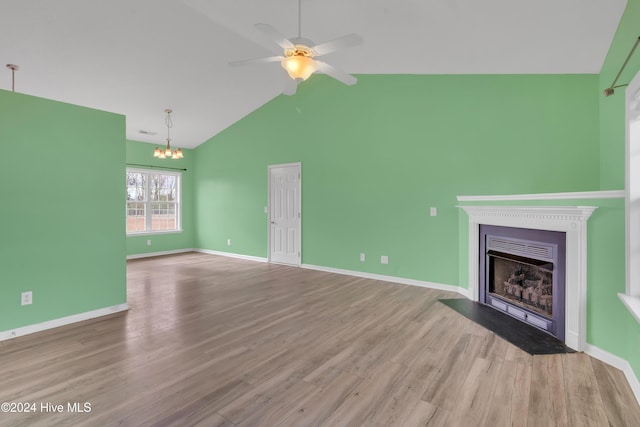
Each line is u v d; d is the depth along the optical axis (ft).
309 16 10.68
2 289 9.37
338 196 18.16
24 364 7.89
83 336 9.59
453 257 14.60
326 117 18.56
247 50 14.85
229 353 8.54
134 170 23.62
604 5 8.50
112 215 11.76
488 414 6.11
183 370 7.65
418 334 9.80
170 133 23.22
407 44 11.75
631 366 7.09
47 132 10.21
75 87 15.78
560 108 12.39
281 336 9.64
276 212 21.27
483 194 13.87
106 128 11.62
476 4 8.59
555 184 12.51
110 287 11.66
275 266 20.31
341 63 14.88
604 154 11.25
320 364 7.98
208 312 11.75
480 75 13.89
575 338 8.68
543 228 9.68
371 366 7.89
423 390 6.89
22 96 9.69
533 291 10.82
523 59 11.55
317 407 6.31
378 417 6.02
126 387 6.93
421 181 15.37
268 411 6.17
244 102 20.77
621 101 9.63
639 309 6.20
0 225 9.33
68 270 10.66
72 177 10.77
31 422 5.79
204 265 20.70
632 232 7.07
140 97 17.83
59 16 11.21
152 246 24.49
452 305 12.48
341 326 10.43
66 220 10.63
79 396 6.59
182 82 17.08
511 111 13.26
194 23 12.69
